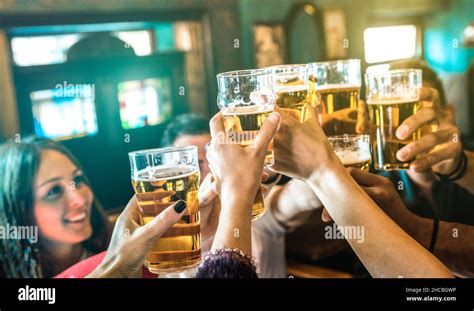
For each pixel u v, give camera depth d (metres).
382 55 3.62
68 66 2.41
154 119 2.72
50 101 2.37
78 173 1.19
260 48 3.08
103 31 2.56
